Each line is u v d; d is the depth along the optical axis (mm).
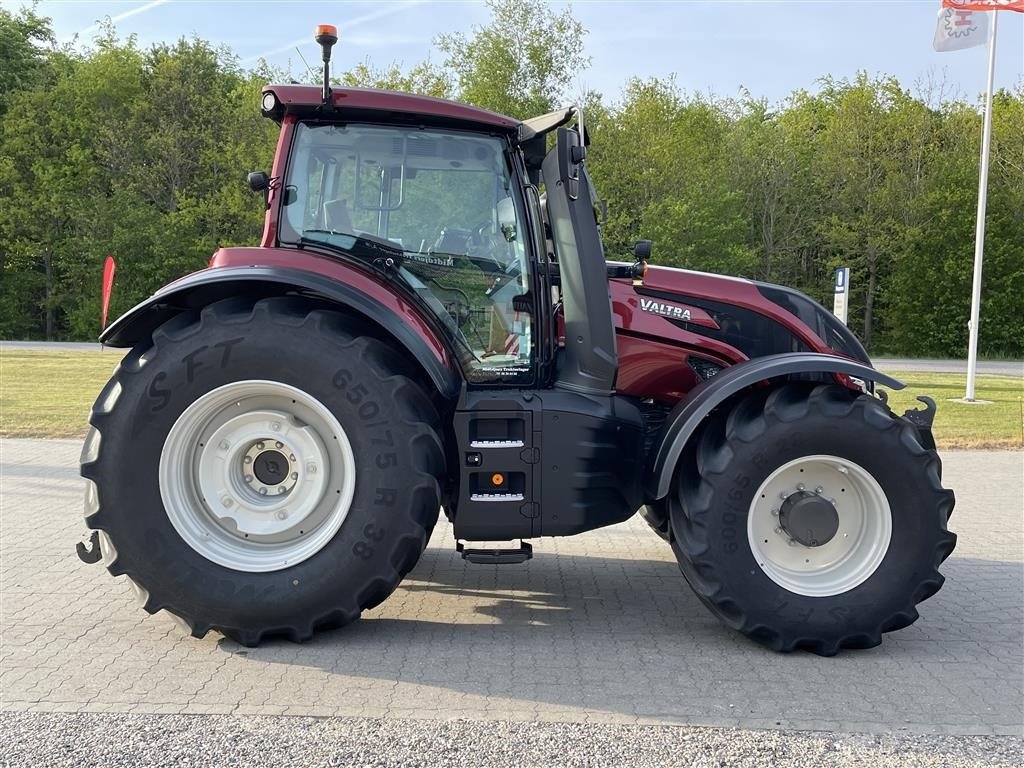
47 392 12922
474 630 3787
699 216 31031
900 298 33062
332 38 3633
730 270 31328
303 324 3471
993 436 9922
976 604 4262
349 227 3822
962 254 31797
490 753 2619
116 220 33344
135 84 36562
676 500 3674
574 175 3666
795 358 3621
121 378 3486
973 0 12812
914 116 33656
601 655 3496
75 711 2889
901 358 31234
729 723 2863
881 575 3549
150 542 3430
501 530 3686
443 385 3539
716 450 3609
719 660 3469
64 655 3404
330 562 3453
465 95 31234
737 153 34344
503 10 30438
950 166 32750
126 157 34781
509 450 3648
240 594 3424
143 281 33719
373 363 3471
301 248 3803
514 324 3889
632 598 4297
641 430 3834
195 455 3559
